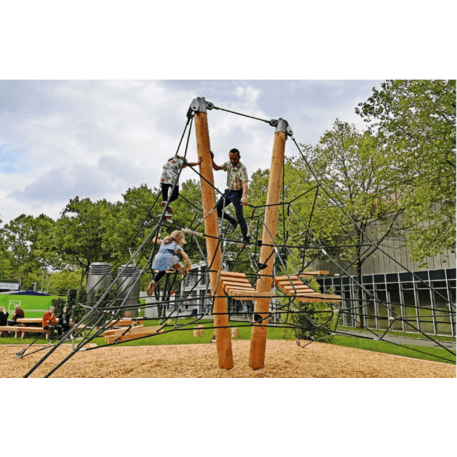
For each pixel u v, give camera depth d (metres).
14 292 23.39
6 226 52.66
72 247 30.69
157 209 26.91
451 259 19.56
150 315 27.44
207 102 8.02
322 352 11.39
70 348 11.93
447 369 9.13
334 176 22.89
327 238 22.08
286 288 7.09
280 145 8.70
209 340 13.91
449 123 15.20
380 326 23.11
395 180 18.16
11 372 8.09
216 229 8.12
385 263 23.25
